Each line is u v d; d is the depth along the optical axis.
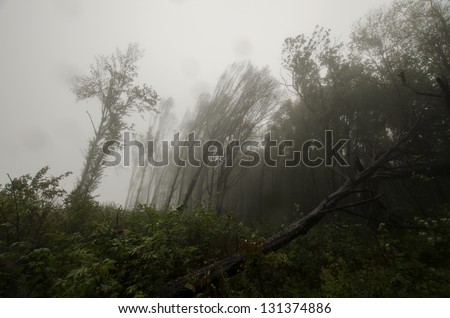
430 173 10.02
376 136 14.27
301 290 5.29
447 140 12.38
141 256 4.84
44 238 5.99
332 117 14.05
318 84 14.41
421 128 12.05
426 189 13.06
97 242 5.66
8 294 4.03
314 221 8.05
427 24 11.98
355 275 5.56
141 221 7.64
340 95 13.84
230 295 4.71
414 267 5.77
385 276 5.42
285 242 7.11
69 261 4.76
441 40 11.68
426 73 12.23
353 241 8.33
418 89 12.20
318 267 6.38
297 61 13.77
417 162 10.83
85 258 4.32
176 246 5.66
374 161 9.95
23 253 4.98
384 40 12.72
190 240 6.72
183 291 4.81
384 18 12.54
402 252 6.82
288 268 6.15
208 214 7.74
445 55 11.78
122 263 5.02
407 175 10.02
